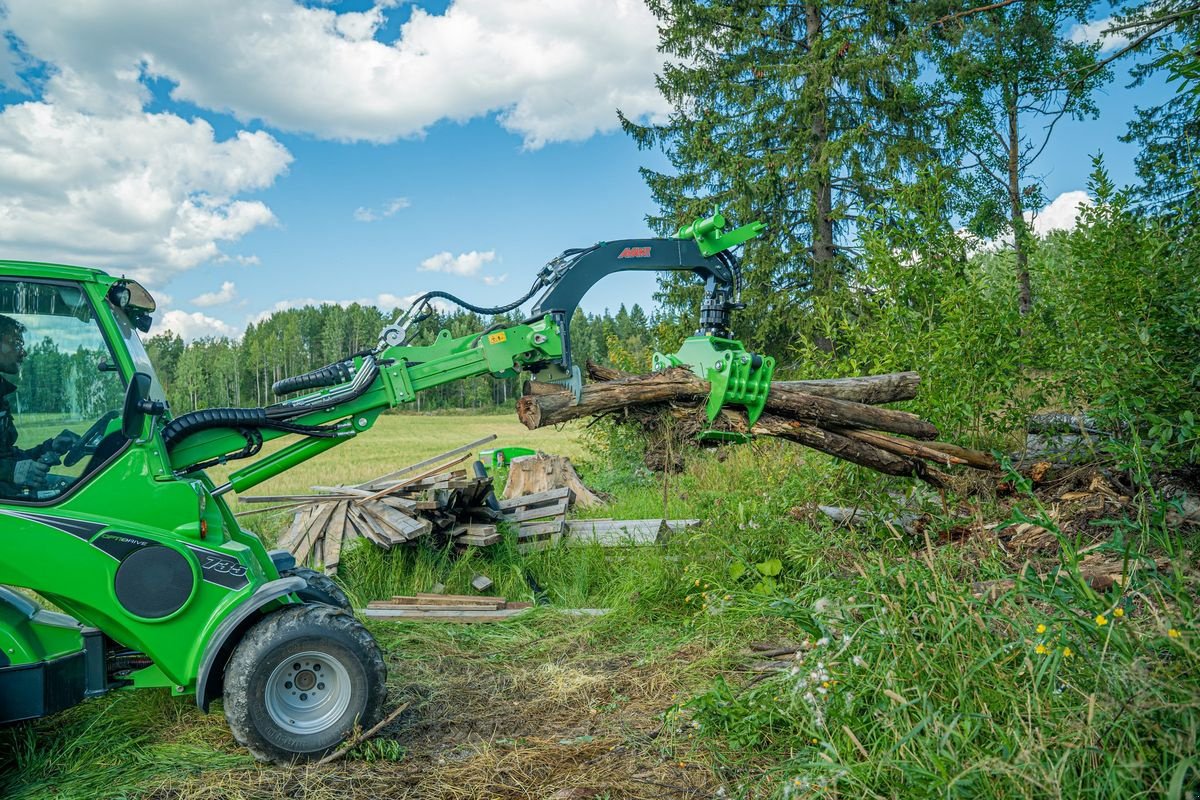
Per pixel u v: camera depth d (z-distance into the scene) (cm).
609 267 498
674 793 331
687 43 1783
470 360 466
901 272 750
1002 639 328
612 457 1210
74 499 371
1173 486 572
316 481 1759
